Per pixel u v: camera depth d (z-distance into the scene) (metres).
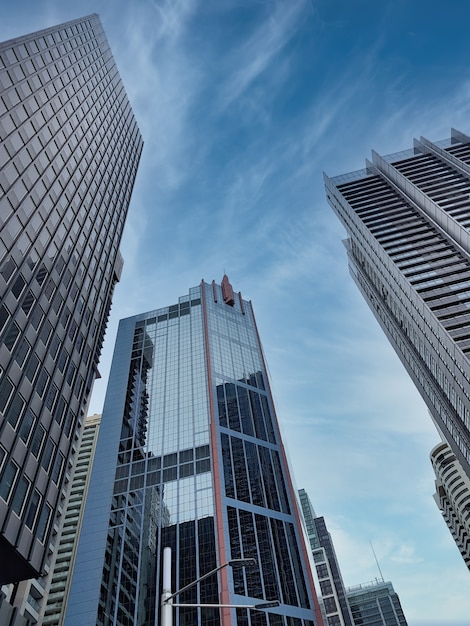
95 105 84.06
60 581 106.50
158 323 165.50
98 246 70.38
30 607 57.16
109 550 99.38
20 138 53.09
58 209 57.84
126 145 98.81
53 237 54.69
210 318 159.50
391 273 118.25
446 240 115.50
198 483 109.31
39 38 68.94
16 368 40.97
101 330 74.06
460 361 85.56
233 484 109.38
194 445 118.62
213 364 140.62
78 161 68.56
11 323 41.91
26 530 37.34
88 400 64.62
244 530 99.94
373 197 145.25
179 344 152.62
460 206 117.81
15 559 36.34
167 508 105.88
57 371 48.78
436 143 159.38
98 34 101.31
